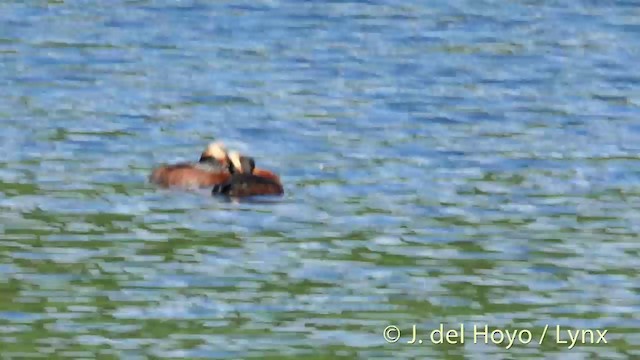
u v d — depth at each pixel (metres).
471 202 111.81
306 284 94.38
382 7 189.00
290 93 145.62
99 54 161.50
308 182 116.12
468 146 127.25
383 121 135.25
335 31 175.38
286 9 186.50
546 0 194.88
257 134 130.50
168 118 135.50
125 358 82.44
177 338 85.44
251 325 87.69
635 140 130.38
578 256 100.62
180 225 104.94
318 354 83.75
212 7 186.38
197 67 156.38
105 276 94.88
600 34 176.38
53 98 141.88
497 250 101.50
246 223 105.88
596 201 113.00
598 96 146.50
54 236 102.00
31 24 174.88
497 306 91.62
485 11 187.50
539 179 118.31
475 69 157.50
